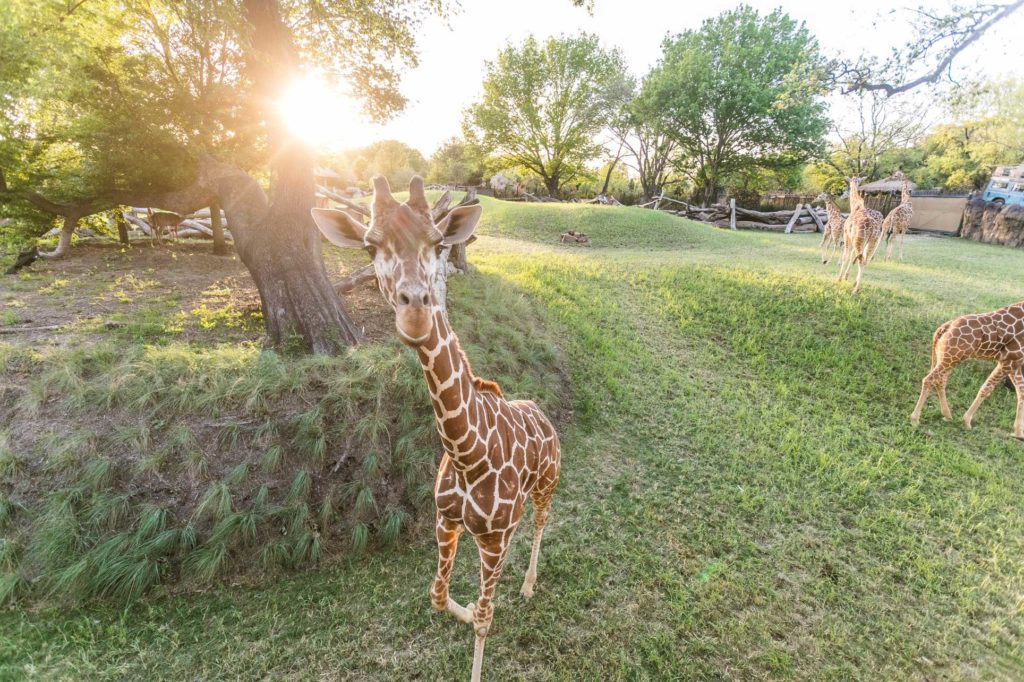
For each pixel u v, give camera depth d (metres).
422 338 2.27
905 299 11.34
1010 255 19.97
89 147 8.90
